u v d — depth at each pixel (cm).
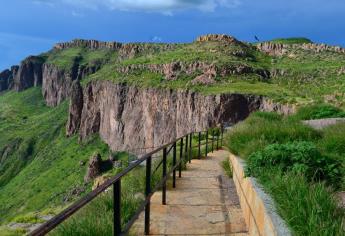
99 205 877
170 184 1189
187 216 891
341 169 765
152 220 859
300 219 507
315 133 1155
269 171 754
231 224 837
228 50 17750
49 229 309
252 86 12738
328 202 526
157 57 18412
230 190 1127
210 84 13150
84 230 698
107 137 17238
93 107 18850
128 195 945
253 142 1084
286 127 1203
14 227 1167
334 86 12169
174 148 1148
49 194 12706
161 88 13912
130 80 16300
